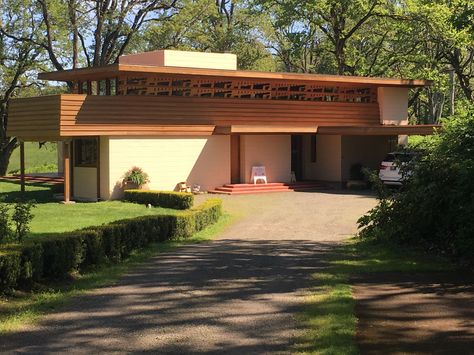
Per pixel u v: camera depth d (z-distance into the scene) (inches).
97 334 214.8
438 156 394.0
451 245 371.6
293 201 797.2
